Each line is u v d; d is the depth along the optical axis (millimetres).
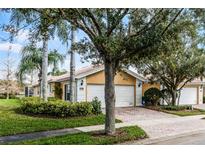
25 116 17891
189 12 12523
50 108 18281
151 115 21625
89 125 16000
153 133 13945
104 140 11680
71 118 17828
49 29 12414
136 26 13117
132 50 12180
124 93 27875
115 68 13047
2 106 22906
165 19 11930
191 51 24625
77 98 24953
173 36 12188
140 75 28641
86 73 25250
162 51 12273
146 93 28469
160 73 26000
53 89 33469
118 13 12352
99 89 26250
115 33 13109
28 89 51125
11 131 13539
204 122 18391
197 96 35469
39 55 29906
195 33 14758
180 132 14477
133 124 16719
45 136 12797
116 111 23531
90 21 12797
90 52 13609
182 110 25672
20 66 30734
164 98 27906
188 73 25266
